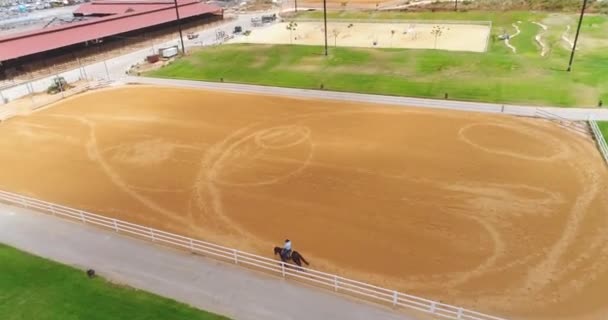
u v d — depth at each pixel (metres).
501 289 20.72
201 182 32.31
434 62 56.81
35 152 39.06
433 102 44.62
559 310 19.38
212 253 23.80
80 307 20.16
